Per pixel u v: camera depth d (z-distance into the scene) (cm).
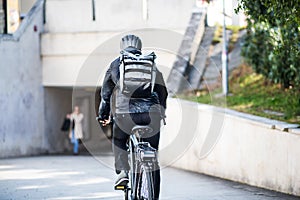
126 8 4069
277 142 1847
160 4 3912
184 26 3816
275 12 1777
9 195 1902
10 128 3994
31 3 4909
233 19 3788
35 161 3356
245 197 1772
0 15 4225
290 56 2341
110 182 2211
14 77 4047
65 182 2225
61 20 4288
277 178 1856
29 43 4178
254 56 2762
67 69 4222
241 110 2481
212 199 1758
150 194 1299
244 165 2075
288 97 2527
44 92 4331
